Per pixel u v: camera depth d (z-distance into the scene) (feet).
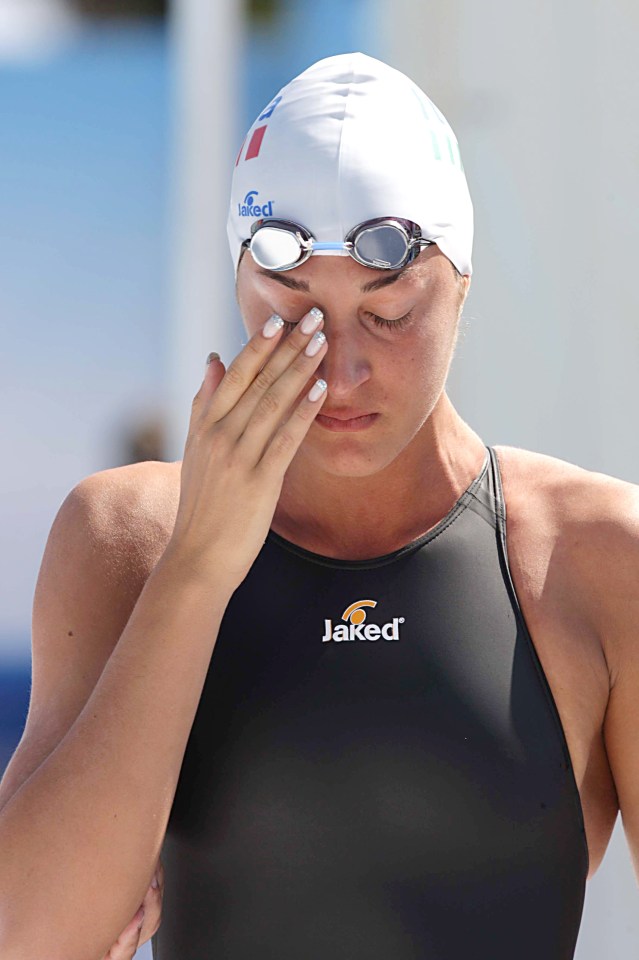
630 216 31.73
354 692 19.15
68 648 20.53
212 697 19.45
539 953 18.85
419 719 18.93
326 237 18.08
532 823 18.70
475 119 33.94
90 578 20.71
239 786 19.03
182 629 18.60
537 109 32.94
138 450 60.75
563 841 18.90
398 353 18.28
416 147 18.79
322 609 19.74
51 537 21.61
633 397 31.83
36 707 20.63
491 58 33.71
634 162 31.68
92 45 96.78
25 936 17.87
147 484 21.62
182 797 19.38
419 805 18.69
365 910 18.74
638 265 31.71
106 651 20.34
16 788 19.16
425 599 19.71
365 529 20.40
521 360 33.27
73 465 101.81
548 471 21.45
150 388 103.35
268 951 19.01
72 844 18.03
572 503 20.70
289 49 81.56
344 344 18.17
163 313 103.09
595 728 19.53
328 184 18.12
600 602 19.81
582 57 32.27
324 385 18.13
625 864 30.42
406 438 18.83
